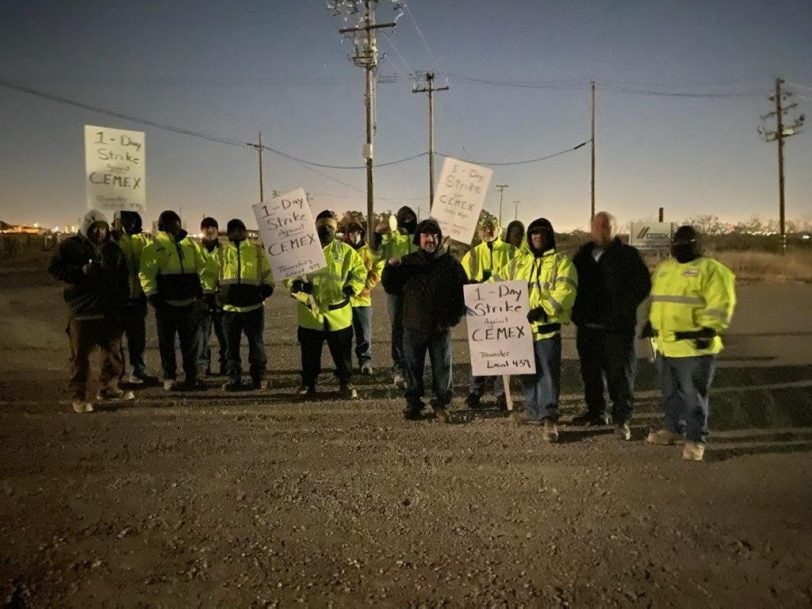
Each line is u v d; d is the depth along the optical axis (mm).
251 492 5367
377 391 8867
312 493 5352
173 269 8555
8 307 19391
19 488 5426
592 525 4777
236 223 8664
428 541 4543
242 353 12117
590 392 7188
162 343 8664
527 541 4543
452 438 6777
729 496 5277
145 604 3793
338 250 8352
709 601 3820
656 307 6215
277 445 6527
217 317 9781
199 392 8727
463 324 17125
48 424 7168
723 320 5832
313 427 7133
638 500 5207
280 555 4359
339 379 8430
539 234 6855
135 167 9219
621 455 6250
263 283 8789
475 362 7113
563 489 5426
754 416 7555
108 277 7730
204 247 9422
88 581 4027
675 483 5547
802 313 19422
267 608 3760
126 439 6676
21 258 43844
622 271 6695
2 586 3949
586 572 4137
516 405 8070
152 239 8617
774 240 57219
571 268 6656
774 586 3969
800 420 7391
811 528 4703
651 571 4145
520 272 7129
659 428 7137
